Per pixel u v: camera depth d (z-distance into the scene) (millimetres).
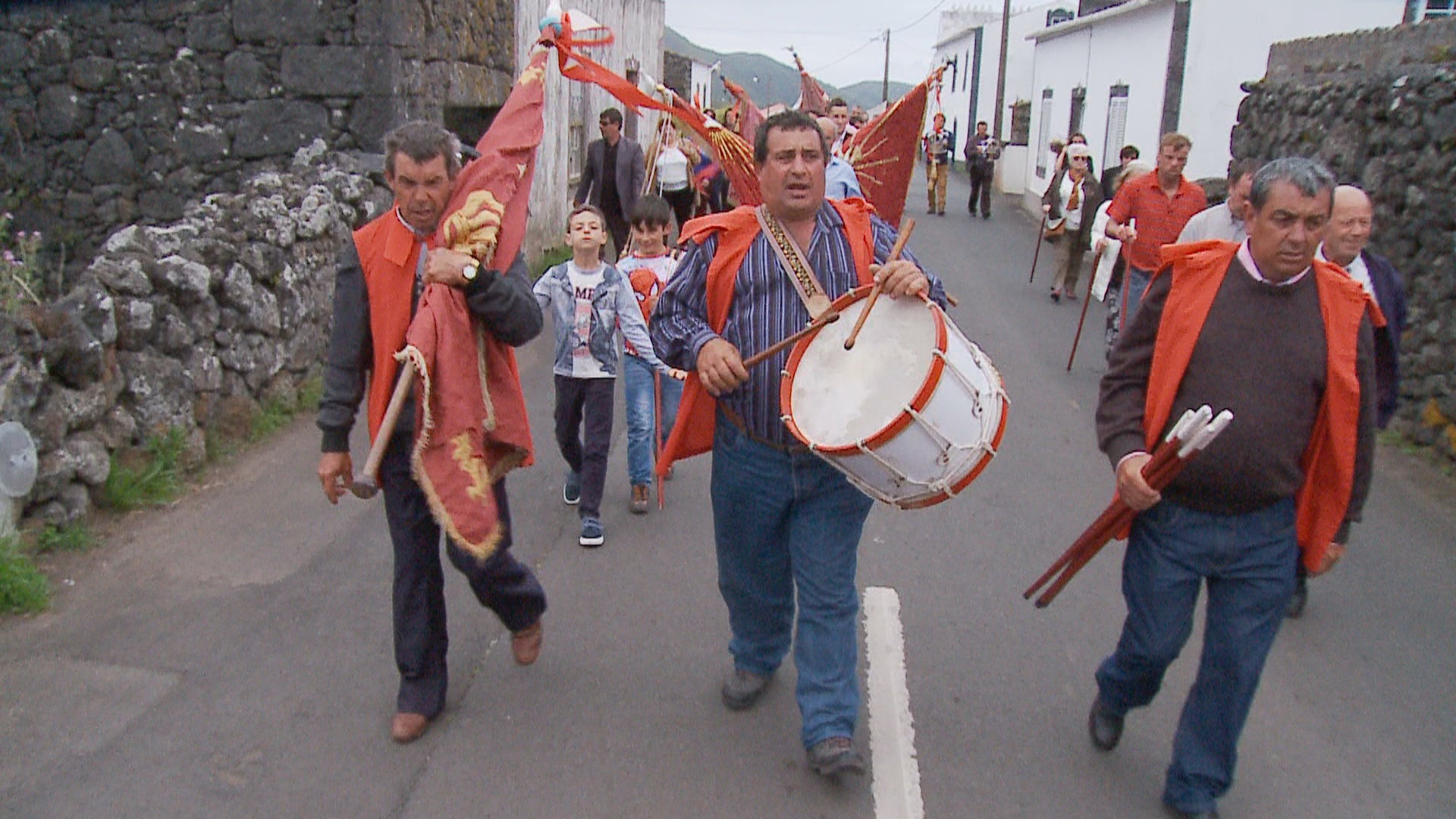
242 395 7156
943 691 4434
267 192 8188
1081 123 22922
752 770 3883
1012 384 9469
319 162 9742
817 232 3795
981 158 23891
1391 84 8789
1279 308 3393
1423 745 4199
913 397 3229
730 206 17516
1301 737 4242
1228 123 16547
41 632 4703
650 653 4676
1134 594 3646
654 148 13109
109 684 4312
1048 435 7996
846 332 3566
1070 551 3828
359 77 10320
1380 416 4297
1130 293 9055
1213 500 3436
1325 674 4719
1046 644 4844
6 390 5219
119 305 6145
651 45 21875
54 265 10812
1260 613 3480
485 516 3568
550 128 15062
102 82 10609
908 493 3422
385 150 3703
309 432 7387
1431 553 6043
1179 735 3670
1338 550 3488
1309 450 3445
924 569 5617
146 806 3605
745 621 4180
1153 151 17906
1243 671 3492
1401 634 5090
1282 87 11938
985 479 7027
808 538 3758
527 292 3748
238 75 10469
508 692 4340
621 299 5793
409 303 3723
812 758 3682
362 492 3482
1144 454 3482
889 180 7031
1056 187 14719
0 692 4234
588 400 5805
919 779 3859
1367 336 3393
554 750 3969
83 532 5582
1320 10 16016
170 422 6363
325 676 4414
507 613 4230
